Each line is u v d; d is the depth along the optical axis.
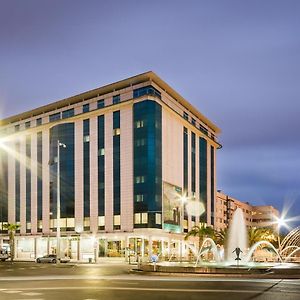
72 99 91.12
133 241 79.00
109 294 20.17
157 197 79.12
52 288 23.47
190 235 83.19
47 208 91.94
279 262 49.53
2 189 101.38
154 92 81.81
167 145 84.75
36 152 95.81
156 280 28.84
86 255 84.62
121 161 82.00
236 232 58.16
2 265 60.00
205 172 104.06
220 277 30.94
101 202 83.62
